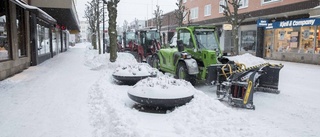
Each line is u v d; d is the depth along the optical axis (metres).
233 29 16.98
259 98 7.13
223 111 4.95
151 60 13.12
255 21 22.58
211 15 29.27
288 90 8.23
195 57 9.01
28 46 13.89
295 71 12.84
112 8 12.95
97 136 4.15
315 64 16.41
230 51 25.70
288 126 4.92
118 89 7.30
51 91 7.49
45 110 5.58
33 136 4.20
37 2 14.69
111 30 13.06
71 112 5.44
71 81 9.23
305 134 4.53
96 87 7.58
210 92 7.97
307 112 5.84
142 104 5.50
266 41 21.61
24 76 10.48
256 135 4.09
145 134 3.82
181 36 9.99
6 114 5.30
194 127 4.22
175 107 5.40
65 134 4.28
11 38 10.89
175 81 6.04
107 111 5.05
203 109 4.94
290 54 18.72
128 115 4.67
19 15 12.85
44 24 18.56
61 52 30.39
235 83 6.30
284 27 18.55
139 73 8.11
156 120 4.76
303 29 17.73
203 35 9.25
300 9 16.44
